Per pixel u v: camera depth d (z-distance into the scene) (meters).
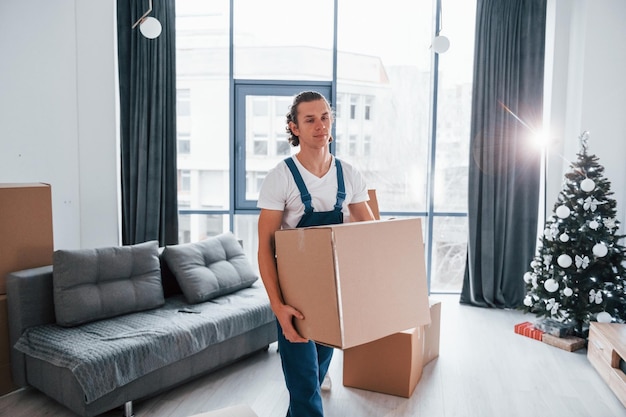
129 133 4.20
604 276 3.31
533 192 4.18
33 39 3.54
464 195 4.61
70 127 3.95
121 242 4.34
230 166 4.59
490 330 3.67
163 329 2.54
